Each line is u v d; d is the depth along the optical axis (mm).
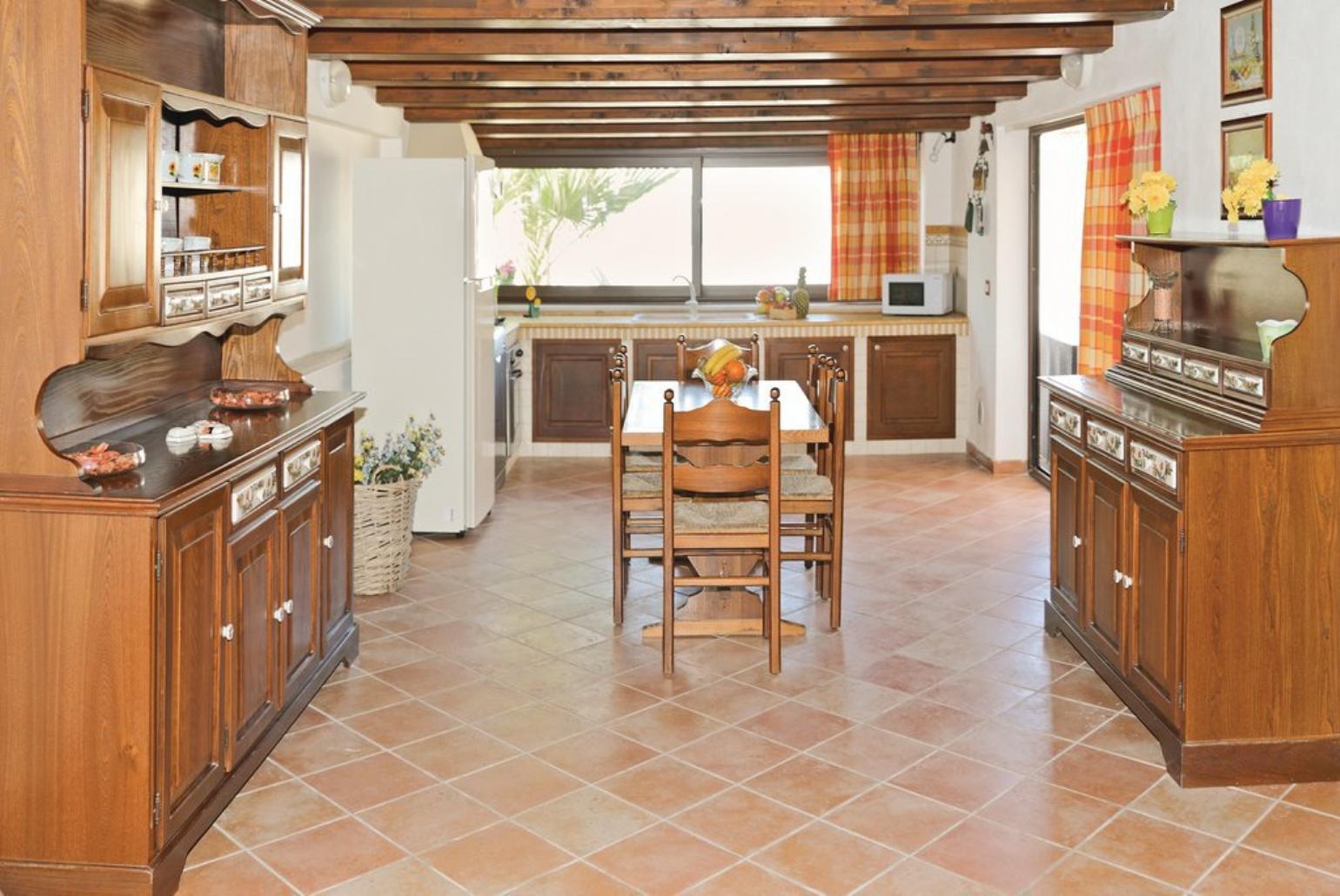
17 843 2746
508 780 3406
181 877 2883
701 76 5805
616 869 2924
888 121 7836
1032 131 7223
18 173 2619
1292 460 3322
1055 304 7129
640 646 4523
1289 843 3053
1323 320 3303
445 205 5867
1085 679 4180
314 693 3859
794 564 5621
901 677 4199
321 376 5777
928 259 8672
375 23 4578
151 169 2934
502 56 5188
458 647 4504
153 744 2709
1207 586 3328
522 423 8266
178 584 2797
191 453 3176
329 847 3033
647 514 6348
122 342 2832
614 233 8656
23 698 2709
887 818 3184
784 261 8680
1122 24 5305
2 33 2594
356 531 5070
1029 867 2932
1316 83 3762
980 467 7848
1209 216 4523
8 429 2703
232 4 4047
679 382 5699
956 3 4531
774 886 2848
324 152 5883
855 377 8211
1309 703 3379
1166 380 4086
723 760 3533
